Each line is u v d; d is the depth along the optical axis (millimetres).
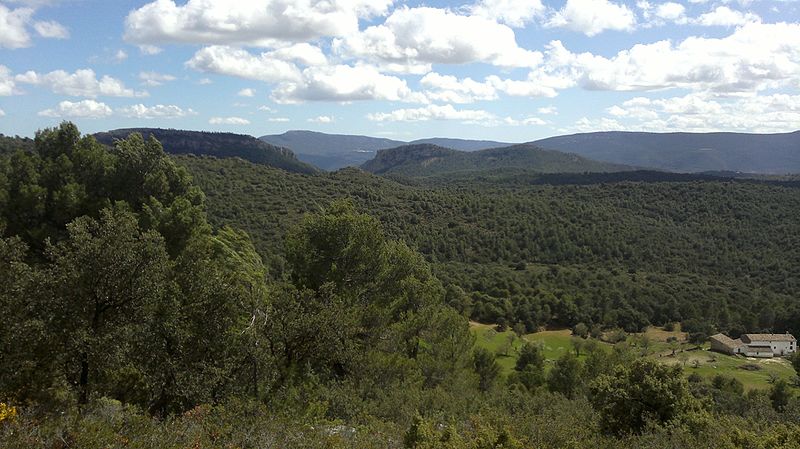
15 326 9250
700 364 57906
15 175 23906
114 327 10188
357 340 17625
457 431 10727
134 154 25562
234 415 8602
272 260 43250
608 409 12820
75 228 10602
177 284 11531
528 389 37031
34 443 6172
